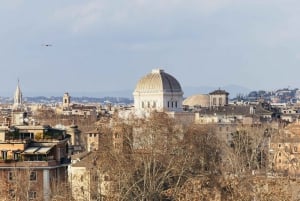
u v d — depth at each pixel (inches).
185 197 6427.2
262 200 5900.6
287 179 6904.5
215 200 6382.9
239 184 6845.5
